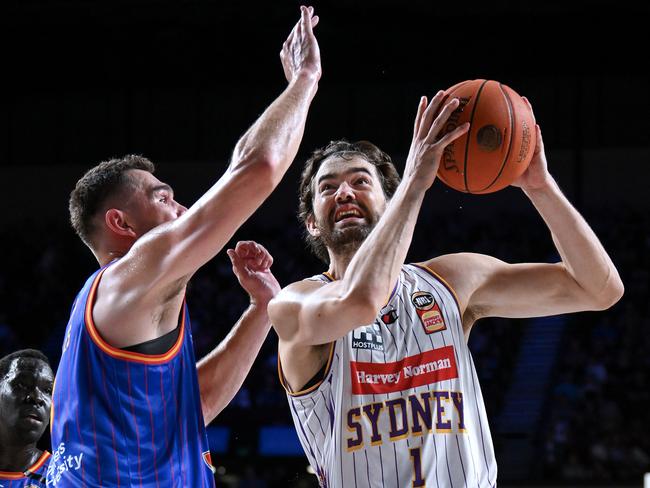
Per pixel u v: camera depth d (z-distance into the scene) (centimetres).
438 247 1834
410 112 1819
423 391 294
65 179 1888
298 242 1852
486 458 297
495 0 1722
